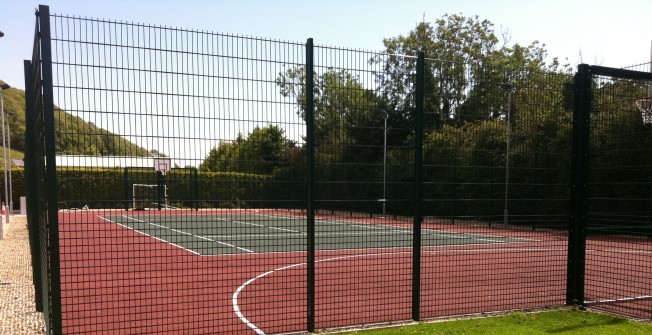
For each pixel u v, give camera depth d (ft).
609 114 22.67
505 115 22.17
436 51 145.38
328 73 18.02
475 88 21.44
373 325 18.89
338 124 18.49
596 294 25.94
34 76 16.93
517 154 22.44
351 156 19.01
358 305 23.07
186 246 47.37
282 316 20.81
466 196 22.04
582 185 22.29
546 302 23.57
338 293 25.93
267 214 19.72
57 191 14.55
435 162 21.16
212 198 16.40
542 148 22.82
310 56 17.44
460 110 21.25
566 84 22.86
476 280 30.01
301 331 18.20
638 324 19.13
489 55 144.77
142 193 19.58
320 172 18.45
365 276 30.45
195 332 18.20
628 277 31.73
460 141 21.40
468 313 21.03
